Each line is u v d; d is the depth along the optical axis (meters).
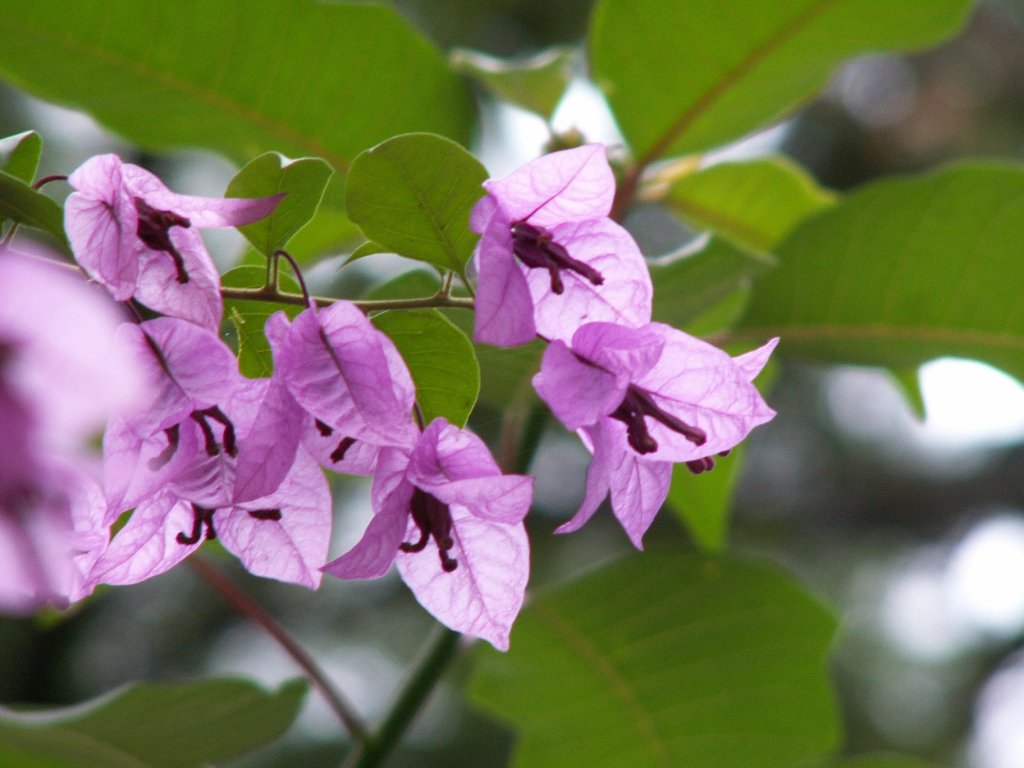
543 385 0.66
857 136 2.12
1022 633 2.29
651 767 0.88
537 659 0.87
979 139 2.10
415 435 0.67
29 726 0.78
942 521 2.13
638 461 0.67
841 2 0.83
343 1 0.82
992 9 2.08
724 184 0.90
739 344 0.87
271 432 0.66
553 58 0.86
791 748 0.87
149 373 0.66
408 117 0.85
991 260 0.84
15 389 0.59
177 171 1.54
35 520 0.61
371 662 1.83
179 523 0.68
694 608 0.86
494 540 0.68
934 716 2.22
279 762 1.72
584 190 0.67
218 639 1.81
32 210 0.65
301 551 0.68
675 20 0.84
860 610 2.14
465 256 0.68
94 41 0.82
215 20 0.82
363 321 0.66
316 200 0.69
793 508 2.15
